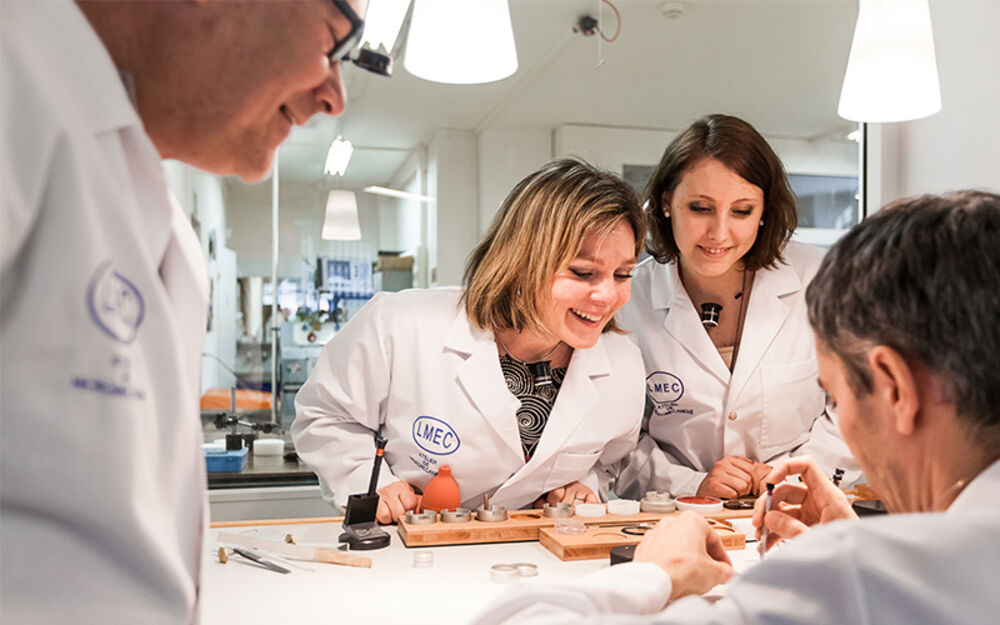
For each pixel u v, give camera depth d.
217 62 0.67
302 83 0.69
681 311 2.08
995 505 0.58
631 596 0.81
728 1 2.78
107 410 0.56
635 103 2.90
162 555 0.59
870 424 0.69
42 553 0.54
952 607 0.53
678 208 1.89
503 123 2.93
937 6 2.46
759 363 2.03
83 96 0.59
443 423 1.70
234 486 2.66
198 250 0.81
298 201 2.90
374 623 1.03
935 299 0.61
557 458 1.73
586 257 1.60
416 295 1.83
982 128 2.33
